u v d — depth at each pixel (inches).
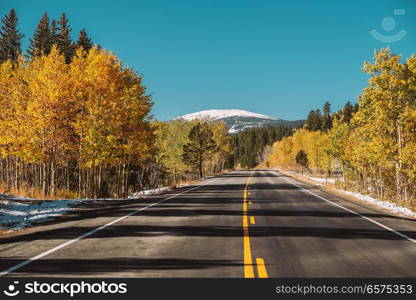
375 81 881.5
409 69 868.0
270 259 306.5
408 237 413.1
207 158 3171.8
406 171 864.9
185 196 1015.0
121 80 1106.1
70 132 1032.8
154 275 259.9
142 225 489.1
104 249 342.0
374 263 296.7
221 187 1454.2
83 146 1061.1
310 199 932.6
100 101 1056.2
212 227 474.0
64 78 983.6
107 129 1073.5
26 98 1061.1
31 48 2381.9
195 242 376.2
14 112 1031.6
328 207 741.9
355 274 266.2
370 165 1127.0
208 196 1011.3
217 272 267.4
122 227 471.2
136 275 259.9
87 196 1230.3
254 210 673.0
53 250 337.7
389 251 340.5
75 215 597.3
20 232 442.6
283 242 378.6
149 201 856.9
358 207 750.5
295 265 288.2
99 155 1053.8
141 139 1174.3
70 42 2432.3
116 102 1080.2
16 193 848.9
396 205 814.5
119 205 756.6
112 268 276.7
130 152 1168.8
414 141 899.4
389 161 926.4
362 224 512.1
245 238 398.9
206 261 298.2
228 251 335.6
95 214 609.6
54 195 929.5
